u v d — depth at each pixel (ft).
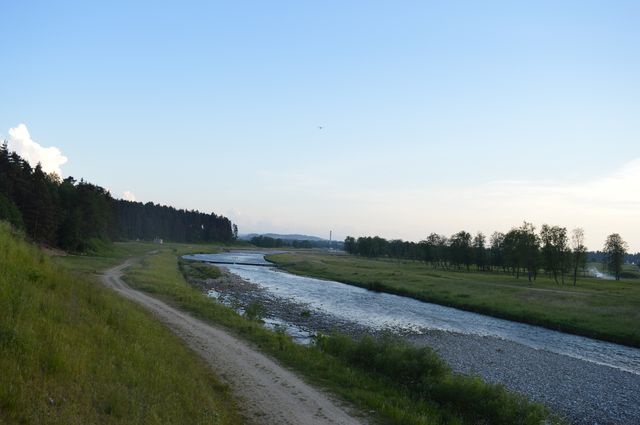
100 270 189.47
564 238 273.33
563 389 80.28
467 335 126.72
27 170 311.47
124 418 30.04
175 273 231.09
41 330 36.29
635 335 129.49
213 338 76.28
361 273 315.78
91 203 336.08
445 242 463.01
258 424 42.29
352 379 60.29
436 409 53.26
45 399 27.12
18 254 55.11
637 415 69.62
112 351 41.73
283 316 138.21
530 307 173.47
